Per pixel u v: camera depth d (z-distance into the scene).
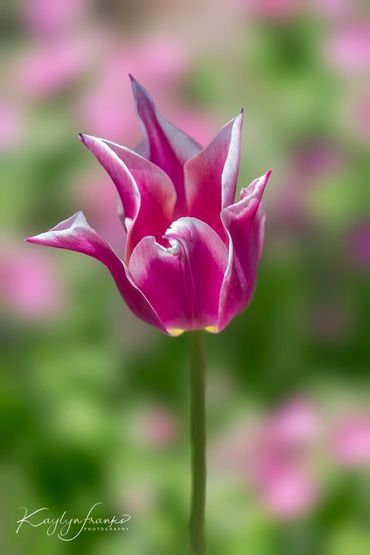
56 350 1.08
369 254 1.13
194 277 0.71
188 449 1.04
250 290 0.72
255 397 1.11
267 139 1.14
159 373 1.12
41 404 1.03
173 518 1.00
